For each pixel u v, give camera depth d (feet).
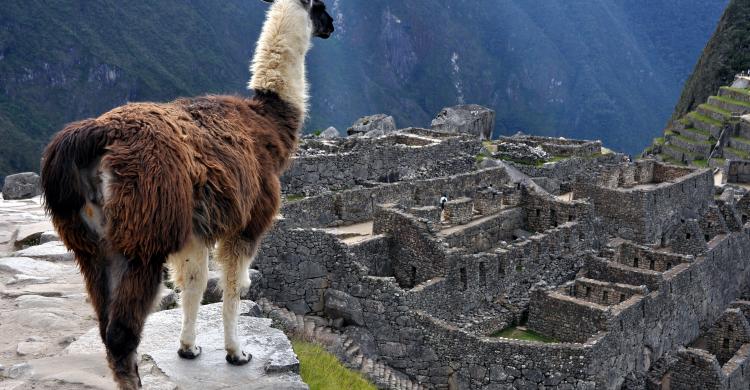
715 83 421.18
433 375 71.51
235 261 25.02
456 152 123.85
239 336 30.04
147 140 20.42
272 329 31.24
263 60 27.55
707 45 458.50
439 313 77.97
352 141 117.08
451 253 79.97
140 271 20.08
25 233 48.21
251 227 24.67
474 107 185.06
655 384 86.53
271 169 25.26
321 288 70.95
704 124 277.85
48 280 38.34
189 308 26.40
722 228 122.01
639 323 85.87
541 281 88.69
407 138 125.49
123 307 19.94
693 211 135.95
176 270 25.89
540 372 70.59
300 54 28.07
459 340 70.90
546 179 133.08
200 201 21.56
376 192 95.55
